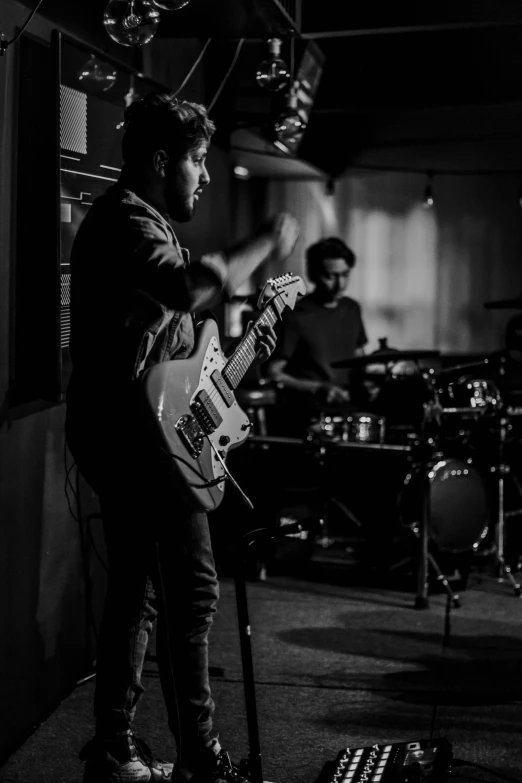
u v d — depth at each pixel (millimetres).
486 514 4352
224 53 4539
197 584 2275
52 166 2635
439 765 2387
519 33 4824
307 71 4594
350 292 6652
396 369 4965
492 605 4113
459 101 4969
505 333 6227
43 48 2639
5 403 2494
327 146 5969
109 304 2164
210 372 2297
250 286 6465
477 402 4480
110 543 2330
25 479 2639
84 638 3133
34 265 2637
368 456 4324
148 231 2107
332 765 2471
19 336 2564
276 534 2068
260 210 6523
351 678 3217
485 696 3066
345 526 5160
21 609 2641
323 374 5195
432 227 6527
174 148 2227
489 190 6441
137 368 2182
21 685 2660
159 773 2383
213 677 3205
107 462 2217
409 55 5000
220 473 2309
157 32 3580
